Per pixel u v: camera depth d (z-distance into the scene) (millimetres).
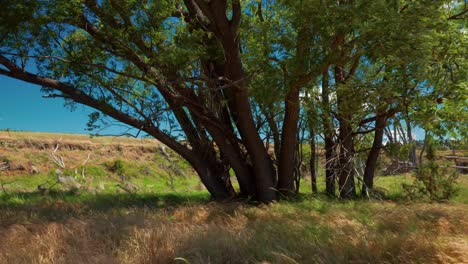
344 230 7180
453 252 5191
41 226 7973
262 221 9023
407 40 9836
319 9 9945
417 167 15930
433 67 12516
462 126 13906
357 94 12367
